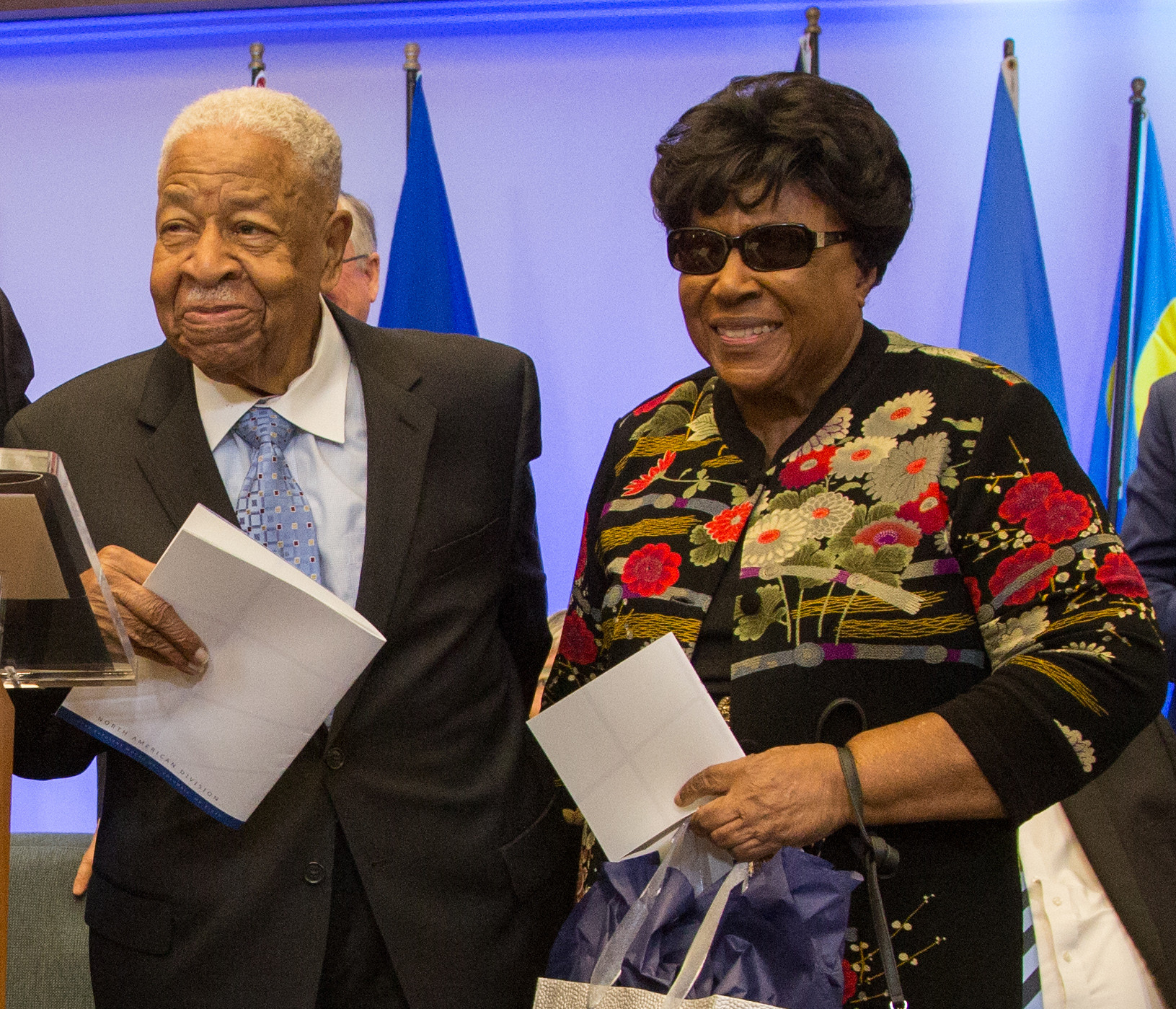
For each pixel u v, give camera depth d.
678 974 1.12
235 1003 1.29
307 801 1.33
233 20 3.14
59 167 3.16
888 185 1.30
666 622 1.35
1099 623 1.19
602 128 3.11
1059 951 1.68
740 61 3.08
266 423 1.39
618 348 3.12
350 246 2.42
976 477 1.25
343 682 1.20
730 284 1.28
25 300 3.17
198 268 1.26
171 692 1.20
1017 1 3.03
